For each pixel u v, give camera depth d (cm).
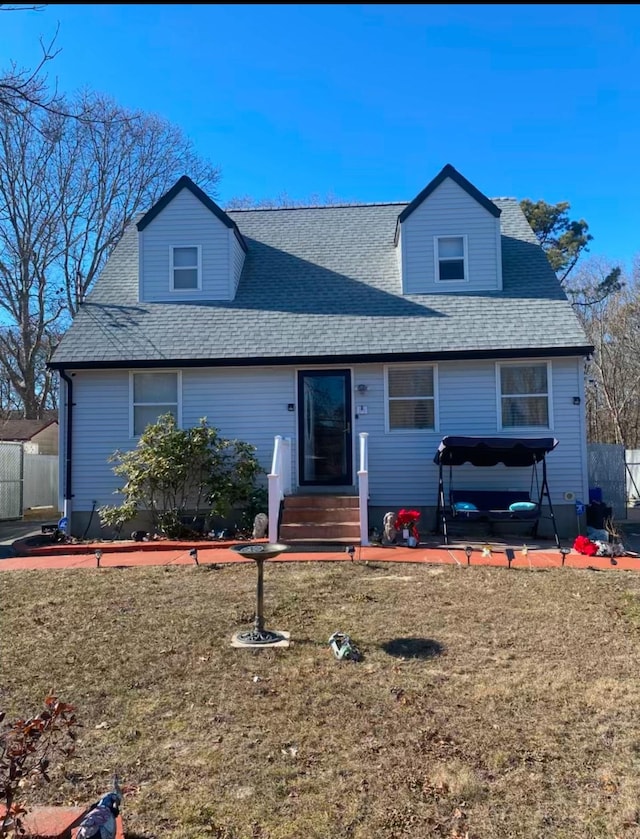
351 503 1069
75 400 1191
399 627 570
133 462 1105
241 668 477
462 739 366
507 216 1492
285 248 1453
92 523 1171
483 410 1144
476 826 288
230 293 1293
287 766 339
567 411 1130
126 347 1181
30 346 2734
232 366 1166
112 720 398
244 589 713
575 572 789
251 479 1116
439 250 1277
